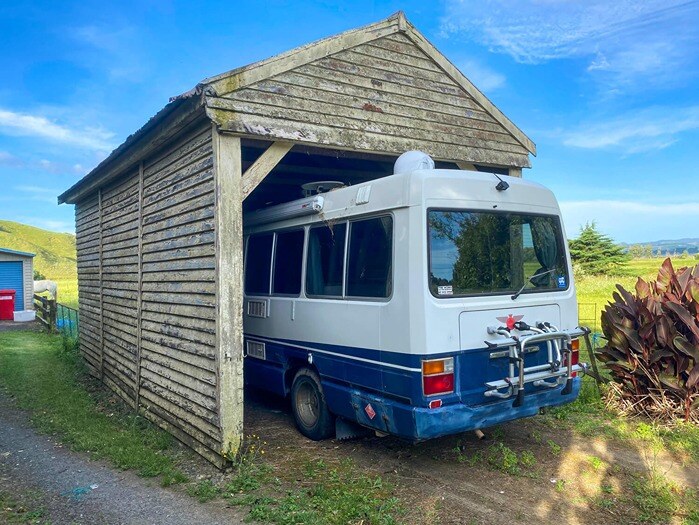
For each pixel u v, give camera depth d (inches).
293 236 257.6
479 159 287.7
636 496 173.8
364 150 244.8
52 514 174.2
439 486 186.2
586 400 271.9
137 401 295.3
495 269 201.3
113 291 349.1
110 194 354.6
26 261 844.6
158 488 194.1
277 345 264.4
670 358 246.5
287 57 222.7
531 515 164.6
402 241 189.6
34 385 365.4
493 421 189.5
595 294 824.3
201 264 224.2
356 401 208.5
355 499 173.0
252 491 187.2
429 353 178.1
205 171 219.6
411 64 266.8
